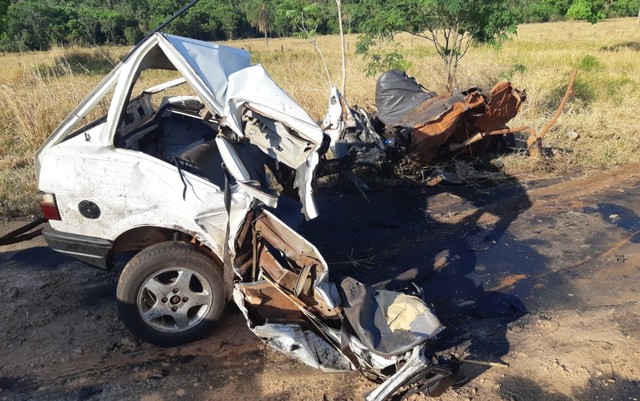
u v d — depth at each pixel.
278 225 3.65
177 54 3.88
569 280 4.98
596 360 3.84
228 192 3.70
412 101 7.93
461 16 10.55
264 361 3.90
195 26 48.66
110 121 3.89
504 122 7.82
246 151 4.33
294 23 11.76
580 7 30.69
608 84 13.89
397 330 3.41
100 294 4.82
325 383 3.67
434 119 7.16
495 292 4.81
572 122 9.83
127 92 3.91
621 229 6.00
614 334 4.14
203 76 3.96
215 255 3.98
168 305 3.92
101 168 3.86
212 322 4.03
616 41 30.41
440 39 19.88
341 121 7.38
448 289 4.89
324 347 3.53
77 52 21.55
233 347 4.05
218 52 4.48
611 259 5.34
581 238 5.82
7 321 4.42
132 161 3.86
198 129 5.55
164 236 4.16
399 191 7.35
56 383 3.69
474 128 7.69
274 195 3.56
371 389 3.59
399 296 3.67
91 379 3.73
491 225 6.23
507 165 8.01
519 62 18.69
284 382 3.68
